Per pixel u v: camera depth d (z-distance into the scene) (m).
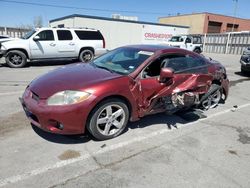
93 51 12.29
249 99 6.36
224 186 2.67
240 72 11.12
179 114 4.82
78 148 3.32
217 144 3.65
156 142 3.61
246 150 3.50
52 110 3.10
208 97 5.15
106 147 3.38
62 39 11.33
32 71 9.45
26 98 3.48
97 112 3.32
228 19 44.09
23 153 3.13
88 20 20.67
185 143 3.62
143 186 2.60
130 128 4.04
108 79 3.45
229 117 4.86
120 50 4.63
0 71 9.27
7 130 3.76
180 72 4.22
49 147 3.30
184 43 19.67
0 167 2.81
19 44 10.27
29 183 2.57
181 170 2.92
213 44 26.52
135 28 23.59
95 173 2.79
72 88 3.21
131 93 3.57
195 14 42.31
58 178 2.67
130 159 3.12
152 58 3.95
